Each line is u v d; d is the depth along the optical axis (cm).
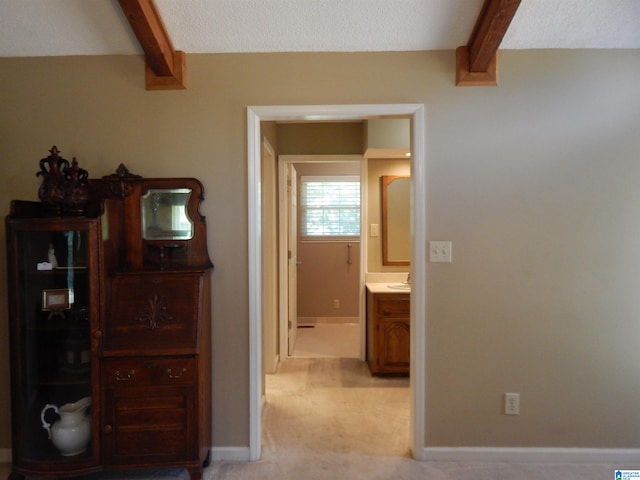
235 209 205
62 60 203
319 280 502
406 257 366
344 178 501
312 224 503
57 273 181
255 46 200
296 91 203
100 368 175
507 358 204
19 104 204
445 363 205
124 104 203
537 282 203
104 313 178
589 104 200
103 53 202
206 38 196
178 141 204
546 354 204
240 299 206
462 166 202
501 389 205
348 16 185
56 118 204
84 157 205
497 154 201
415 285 204
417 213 202
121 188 197
